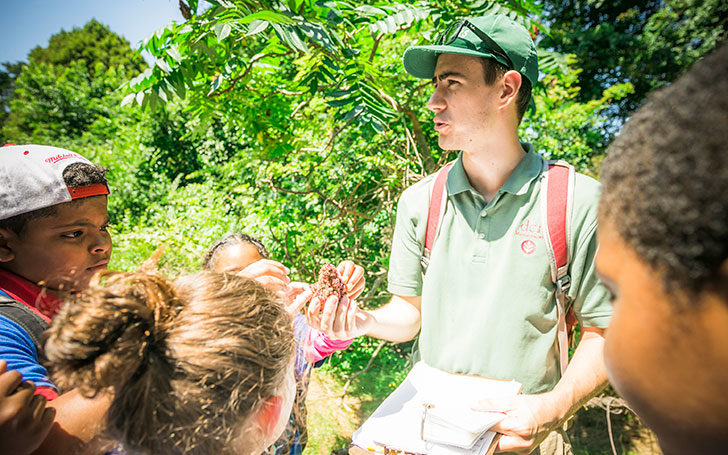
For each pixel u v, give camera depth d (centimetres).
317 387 501
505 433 104
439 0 280
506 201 123
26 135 1458
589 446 418
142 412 56
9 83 2020
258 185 558
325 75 266
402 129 468
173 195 797
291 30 205
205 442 58
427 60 136
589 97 1191
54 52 2173
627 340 27
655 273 24
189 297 64
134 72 1681
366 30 312
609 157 28
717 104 21
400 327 148
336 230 508
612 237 27
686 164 21
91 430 58
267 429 71
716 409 25
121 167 938
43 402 59
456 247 131
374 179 488
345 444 412
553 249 117
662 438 29
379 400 478
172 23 230
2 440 53
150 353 56
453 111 123
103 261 111
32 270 98
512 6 287
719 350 23
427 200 139
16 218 95
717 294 22
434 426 106
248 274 115
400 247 148
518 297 120
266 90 370
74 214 101
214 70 286
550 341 121
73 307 60
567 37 1232
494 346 121
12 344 78
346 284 137
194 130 352
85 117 1495
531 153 126
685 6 1198
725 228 20
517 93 121
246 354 59
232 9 222
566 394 110
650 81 1193
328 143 440
